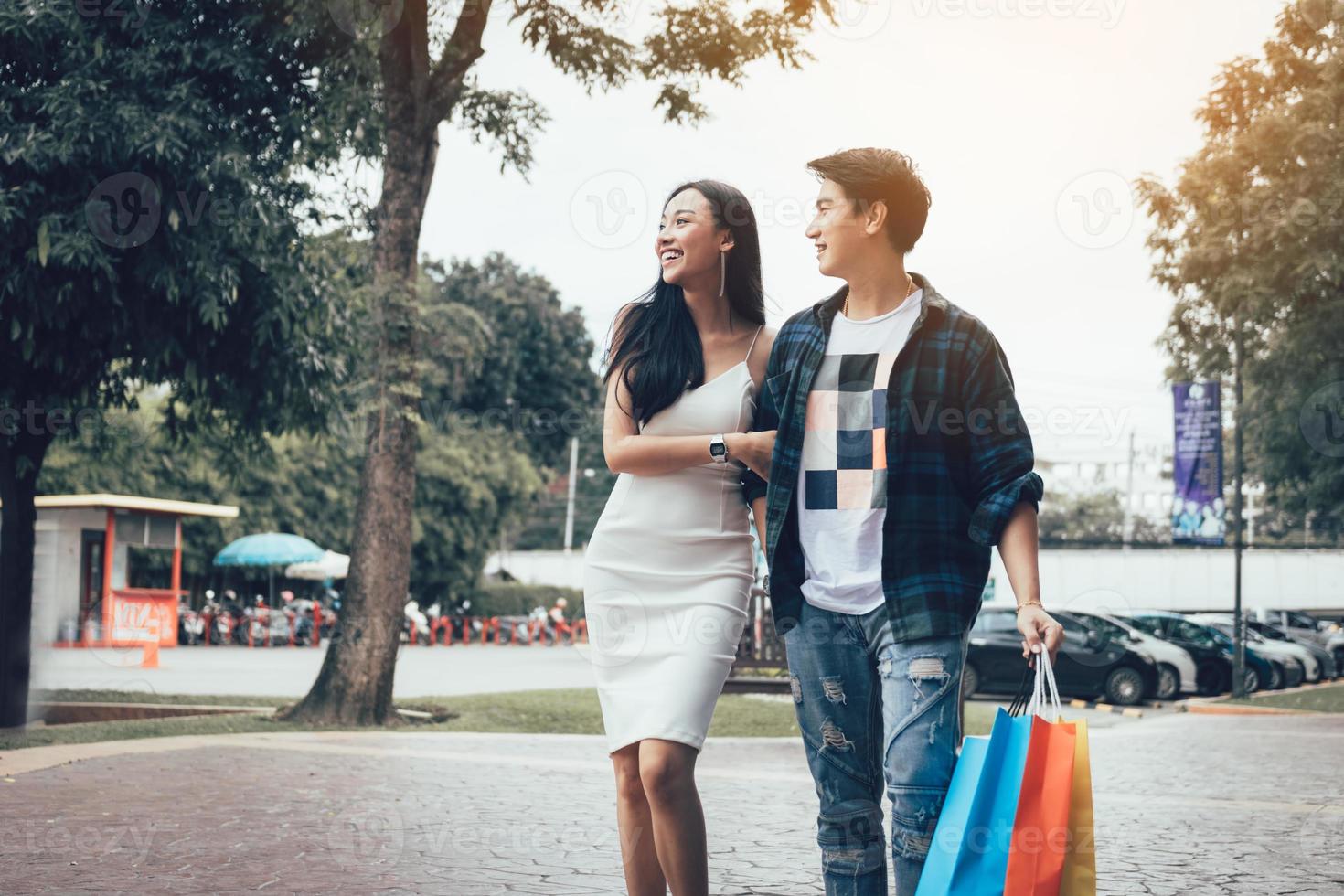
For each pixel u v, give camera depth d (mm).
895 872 2490
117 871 4359
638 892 2791
